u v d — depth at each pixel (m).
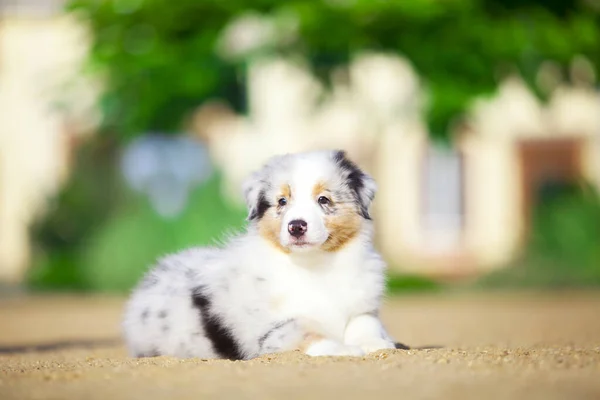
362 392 5.21
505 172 26.47
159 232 21.12
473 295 21.06
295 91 25.97
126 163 23.20
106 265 21.31
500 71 19.05
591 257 23.06
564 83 19.94
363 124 23.78
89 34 19.92
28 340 11.31
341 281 7.09
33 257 22.95
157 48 19.03
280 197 7.18
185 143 24.02
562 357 6.65
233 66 19.19
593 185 25.48
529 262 23.34
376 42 18.64
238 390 5.33
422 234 26.45
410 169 26.41
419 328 12.38
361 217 7.25
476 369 5.99
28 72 26.66
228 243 7.72
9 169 26.45
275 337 6.75
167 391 5.36
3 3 27.16
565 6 19.59
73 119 23.89
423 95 18.70
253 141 25.73
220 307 7.07
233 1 18.86
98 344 10.37
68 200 22.67
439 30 18.33
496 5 19.31
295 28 18.41
